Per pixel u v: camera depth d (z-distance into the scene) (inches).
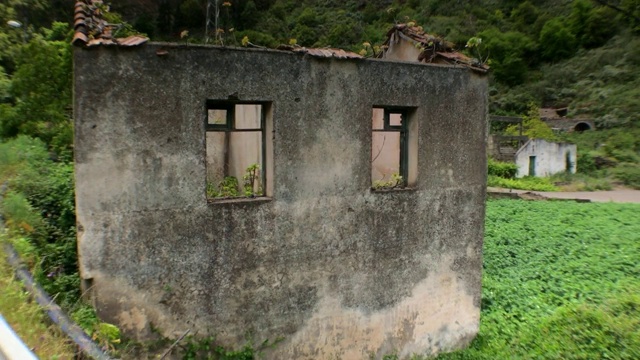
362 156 249.0
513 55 2203.5
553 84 2084.2
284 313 234.8
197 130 205.6
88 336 153.8
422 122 266.4
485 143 294.4
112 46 185.6
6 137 470.6
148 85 194.4
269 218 226.1
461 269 293.4
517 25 2479.1
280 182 226.8
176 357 209.9
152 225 200.7
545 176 1293.1
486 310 351.6
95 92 185.3
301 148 230.2
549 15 2469.2
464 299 297.3
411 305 275.0
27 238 216.1
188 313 211.3
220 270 216.5
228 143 530.9
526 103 1977.1
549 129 1562.5
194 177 207.2
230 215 216.8
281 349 235.8
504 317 337.7
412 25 366.0
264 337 230.5
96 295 192.1
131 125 193.0
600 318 277.6
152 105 195.9
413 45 344.8
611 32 2217.0
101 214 190.9
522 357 277.6
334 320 249.8
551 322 302.2
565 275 419.2
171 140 201.0
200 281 212.5
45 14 1029.2
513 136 1342.3
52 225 256.5
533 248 506.6
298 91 226.5
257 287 226.5
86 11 207.5
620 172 1266.0
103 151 188.9
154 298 203.6
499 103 2017.7
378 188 263.4
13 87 510.0
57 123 470.6
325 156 237.6
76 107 182.9
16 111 479.8
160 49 194.9
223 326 219.8
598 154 1402.6
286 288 234.2
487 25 2418.8
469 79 281.9
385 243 261.6
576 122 1727.4
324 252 243.0
